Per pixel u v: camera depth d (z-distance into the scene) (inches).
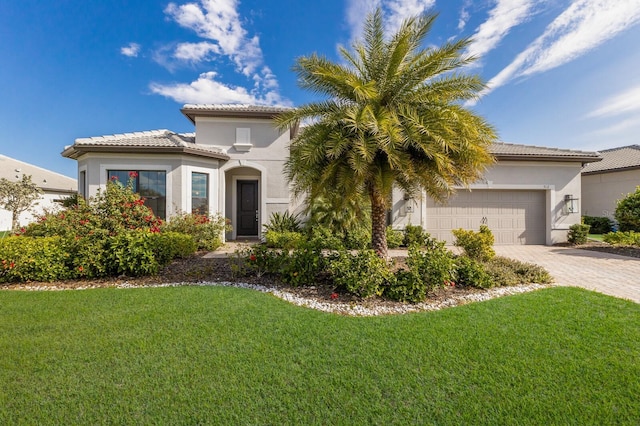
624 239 478.9
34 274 262.7
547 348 142.6
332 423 96.6
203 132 541.0
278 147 551.8
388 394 110.1
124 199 367.6
